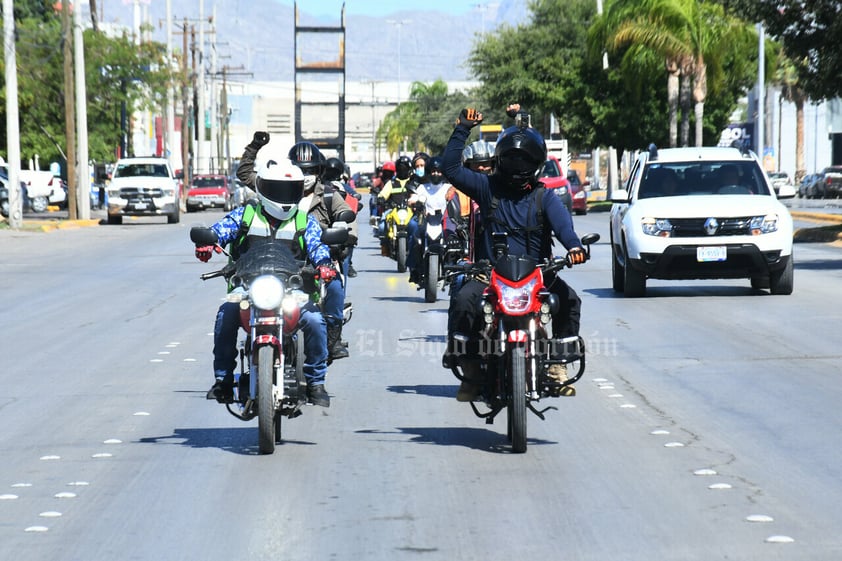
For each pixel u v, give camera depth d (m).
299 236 12.14
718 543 8.55
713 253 24.97
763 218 25.08
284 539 8.79
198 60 138.75
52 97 80.69
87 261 39.38
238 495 10.09
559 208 11.72
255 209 12.18
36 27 77.62
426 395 14.95
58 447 12.10
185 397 14.92
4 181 78.69
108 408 14.22
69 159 70.44
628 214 25.86
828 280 28.94
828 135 132.00
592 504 9.66
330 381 16.02
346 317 16.38
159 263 38.41
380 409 14.02
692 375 15.94
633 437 12.24
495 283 11.17
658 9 78.38
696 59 79.19
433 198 25.50
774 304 23.94
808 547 8.43
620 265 26.97
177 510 9.63
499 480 10.50
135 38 88.94
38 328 22.00
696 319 21.81
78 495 10.16
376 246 48.66
